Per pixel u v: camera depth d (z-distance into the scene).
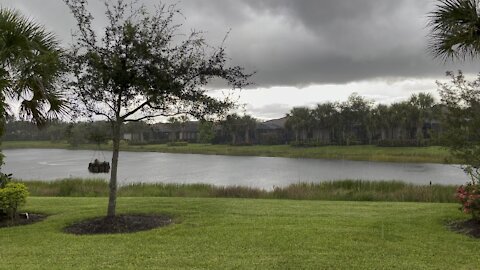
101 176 35.94
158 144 93.94
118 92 8.58
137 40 8.26
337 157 59.16
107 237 7.77
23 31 9.15
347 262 6.18
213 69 8.80
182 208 11.01
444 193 16.80
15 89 8.82
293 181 31.94
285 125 89.31
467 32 8.50
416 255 6.50
